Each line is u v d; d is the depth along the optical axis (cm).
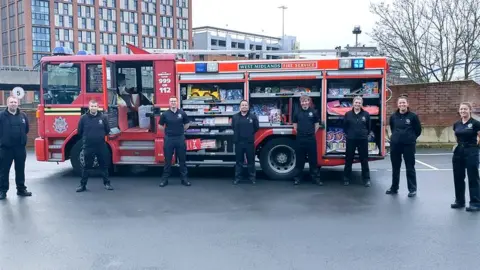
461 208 761
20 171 872
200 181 1018
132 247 582
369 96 968
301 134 948
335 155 980
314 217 714
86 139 910
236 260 534
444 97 1609
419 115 1639
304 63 966
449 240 598
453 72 1964
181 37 11638
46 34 9381
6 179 860
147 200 837
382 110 956
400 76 2036
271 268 509
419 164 1240
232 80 989
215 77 994
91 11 9981
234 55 1251
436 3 1958
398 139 850
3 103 8569
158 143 1017
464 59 1947
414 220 692
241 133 963
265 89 1002
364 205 787
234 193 889
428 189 912
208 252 562
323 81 966
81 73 1021
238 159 977
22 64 9338
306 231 643
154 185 975
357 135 928
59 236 629
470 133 739
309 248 573
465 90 1589
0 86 4962
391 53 2030
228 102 1009
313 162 959
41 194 893
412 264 518
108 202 823
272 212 746
